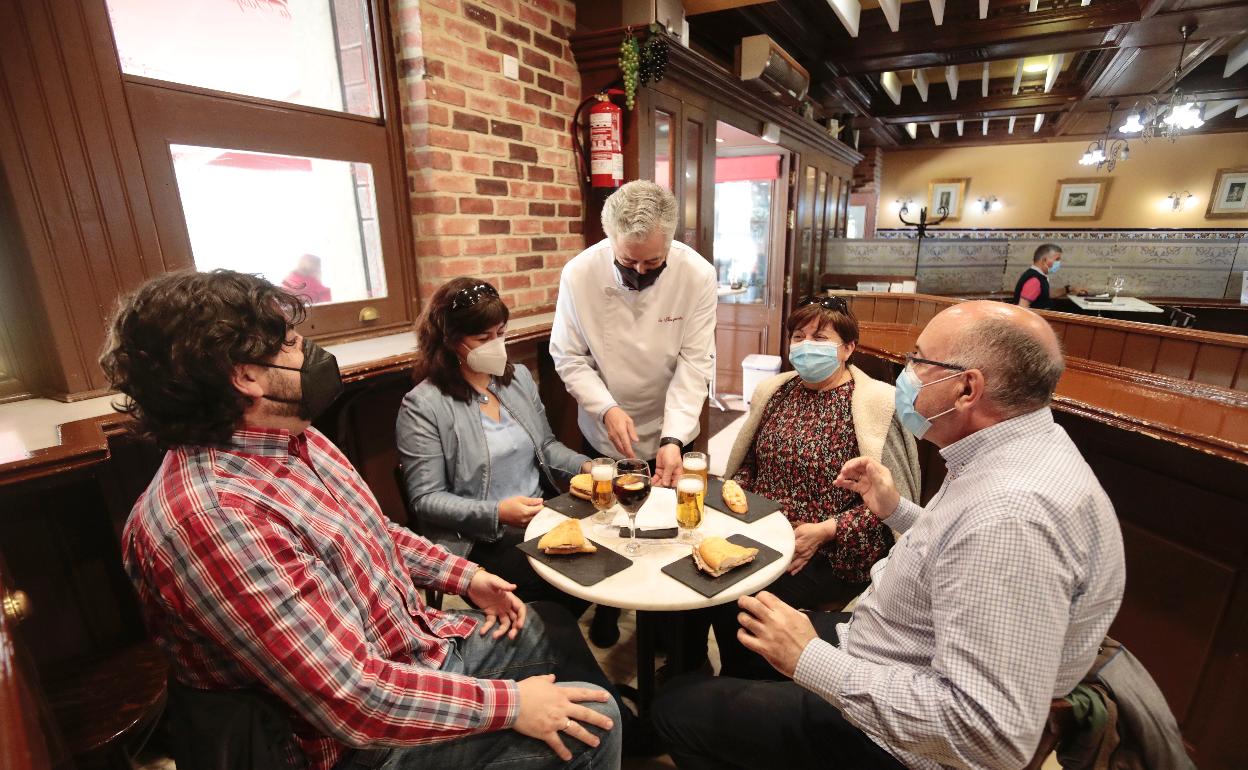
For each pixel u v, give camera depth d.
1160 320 5.38
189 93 1.57
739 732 1.12
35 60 1.29
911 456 1.63
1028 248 6.86
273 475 0.87
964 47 4.21
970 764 0.82
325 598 0.82
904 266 6.60
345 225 2.05
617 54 2.52
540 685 0.98
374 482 2.05
